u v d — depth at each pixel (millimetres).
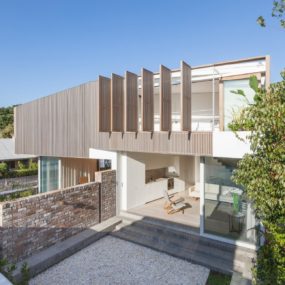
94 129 13562
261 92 5656
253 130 5352
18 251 8273
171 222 11312
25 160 35938
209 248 9422
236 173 5766
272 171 5039
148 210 12906
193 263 8828
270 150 5004
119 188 12867
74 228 10414
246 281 7492
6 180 29047
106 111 12320
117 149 12453
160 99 10094
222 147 9391
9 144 36031
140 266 8633
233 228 9438
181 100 9656
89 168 20984
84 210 10906
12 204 8133
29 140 17625
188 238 10047
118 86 12109
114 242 10523
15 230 8211
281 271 5488
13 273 7387
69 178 19078
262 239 8547
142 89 10641
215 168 9867
